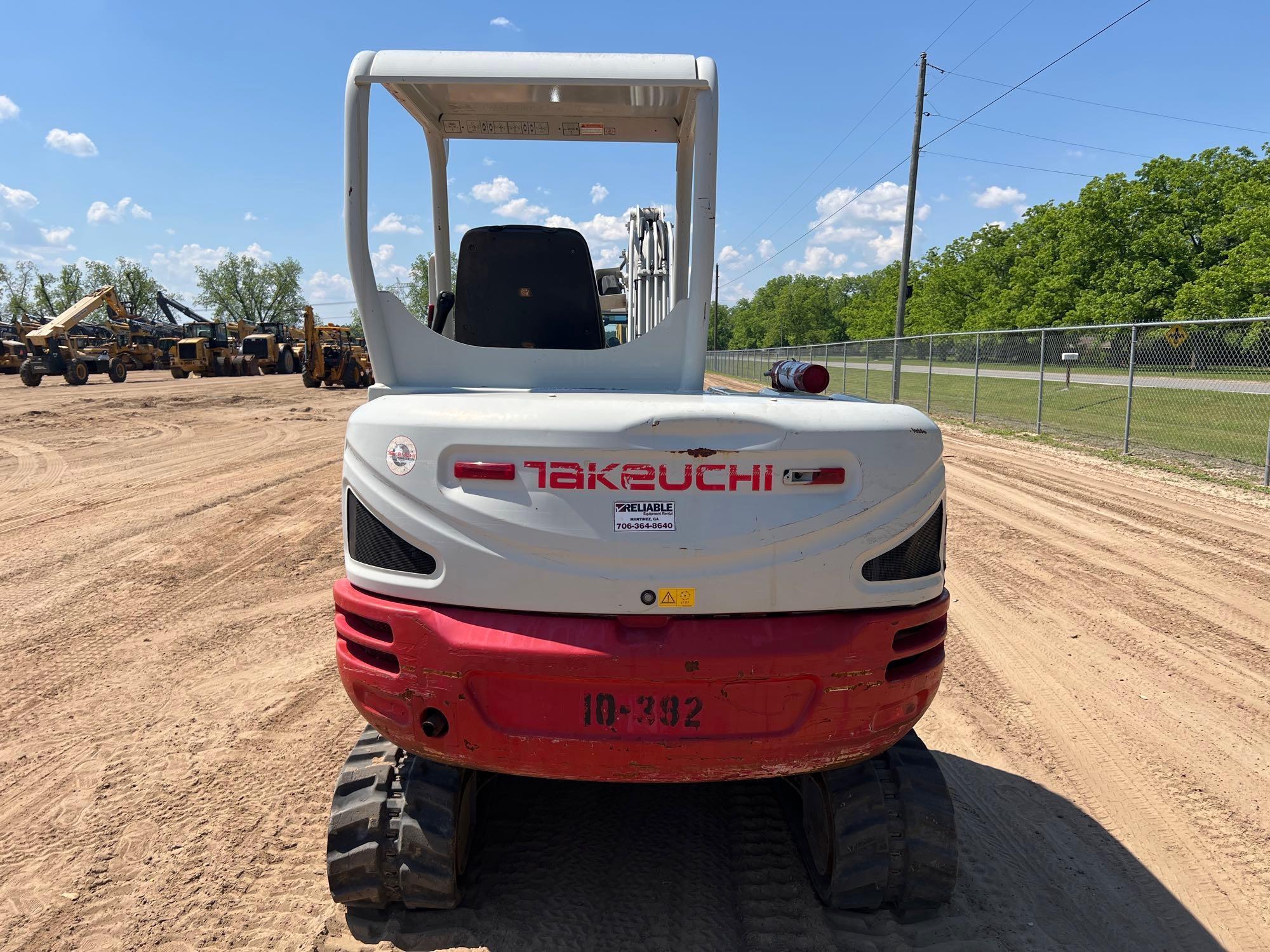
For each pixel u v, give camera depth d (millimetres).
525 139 3730
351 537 2279
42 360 29609
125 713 4176
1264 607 5844
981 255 58469
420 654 2123
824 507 2115
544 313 3342
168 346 40719
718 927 2568
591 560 2080
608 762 2111
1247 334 13414
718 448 2074
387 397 2297
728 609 2102
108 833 3129
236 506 9234
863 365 30094
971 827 3191
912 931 2559
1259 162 35688
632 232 4680
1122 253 38219
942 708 4266
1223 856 3043
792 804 3084
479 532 2100
